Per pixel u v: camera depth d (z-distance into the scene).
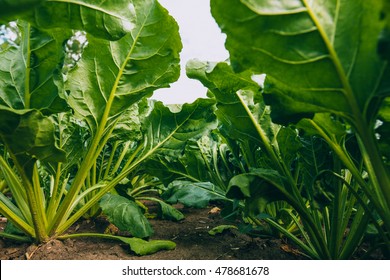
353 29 0.67
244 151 1.43
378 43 0.56
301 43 0.70
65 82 1.18
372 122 0.75
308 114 0.81
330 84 0.72
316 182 0.99
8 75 1.12
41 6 0.90
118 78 1.22
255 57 0.73
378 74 0.68
